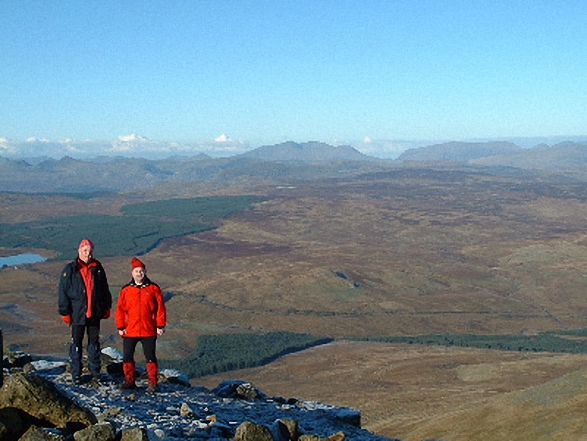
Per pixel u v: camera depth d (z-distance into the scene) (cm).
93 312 2225
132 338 2267
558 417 9219
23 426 1531
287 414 2461
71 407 1600
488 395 17375
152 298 2278
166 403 2188
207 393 2552
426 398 17938
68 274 2209
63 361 2678
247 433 1798
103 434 1485
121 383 2352
